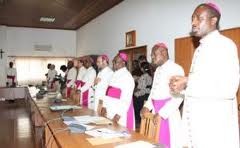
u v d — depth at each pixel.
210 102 1.85
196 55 2.02
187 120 2.01
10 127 6.06
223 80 1.79
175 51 4.47
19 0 6.80
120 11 6.85
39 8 7.68
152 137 2.23
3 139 5.06
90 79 4.84
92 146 1.86
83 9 7.73
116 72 3.32
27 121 6.69
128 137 2.06
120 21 6.85
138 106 4.44
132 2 6.14
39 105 3.92
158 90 2.79
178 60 4.39
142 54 5.67
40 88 7.02
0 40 10.38
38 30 11.03
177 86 2.02
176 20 4.48
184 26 4.28
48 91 6.27
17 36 10.73
